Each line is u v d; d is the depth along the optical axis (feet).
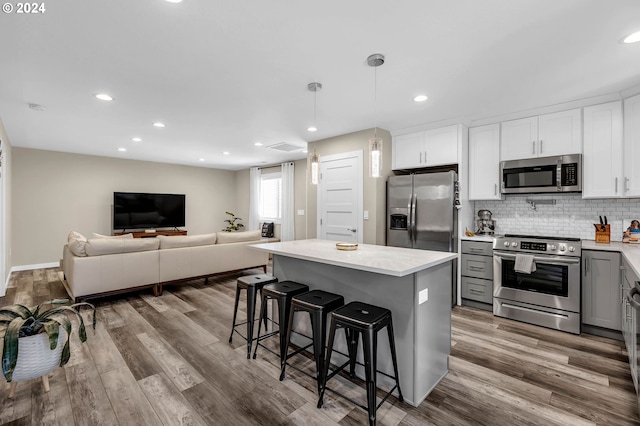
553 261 9.96
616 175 9.71
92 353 8.13
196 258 14.67
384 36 6.64
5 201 14.35
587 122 10.25
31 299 12.98
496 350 8.52
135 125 13.51
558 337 9.38
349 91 9.71
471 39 6.73
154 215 23.32
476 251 12.00
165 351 8.29
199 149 19.04
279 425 5.50
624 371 7.37
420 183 12.72
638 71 8.23
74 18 5.96
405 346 6.31
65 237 20.06
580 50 7.16
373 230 13.78
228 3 5.56
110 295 12.82
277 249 8.49
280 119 12.62
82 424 5.50
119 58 7.58
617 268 9.04
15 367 5.76
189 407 5.98
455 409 6.00
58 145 17.89
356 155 14.46
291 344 8.89
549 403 6.17
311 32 6.50
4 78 8.64
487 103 10.75
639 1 5.41
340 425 5.51
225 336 9.30
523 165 11.48
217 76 8.62
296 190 23.40
